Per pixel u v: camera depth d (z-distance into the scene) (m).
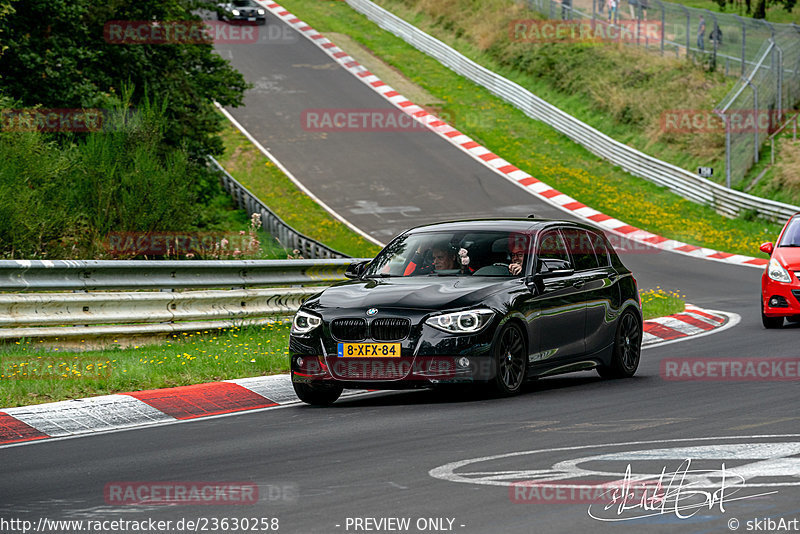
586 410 25.03
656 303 53.69
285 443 21.89
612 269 33.12
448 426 23.17
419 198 108.00
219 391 28.19
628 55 144.12
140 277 37.50
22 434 23.52
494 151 125.88
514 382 27.95
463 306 26.88
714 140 119.06
